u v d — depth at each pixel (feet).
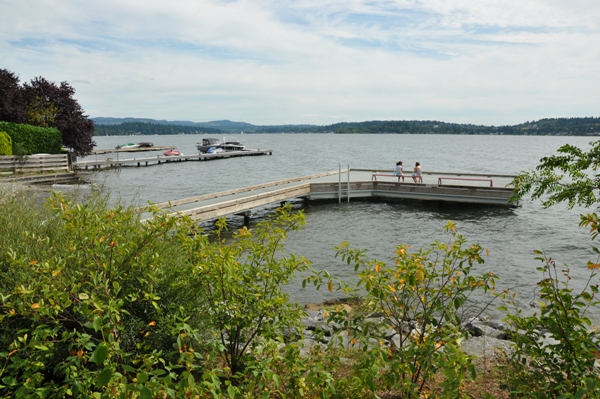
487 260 53.98
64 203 15.38
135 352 16.58
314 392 12.81
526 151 368.07
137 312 16.83
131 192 111.45
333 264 51.03
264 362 12.69
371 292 14.14
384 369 17.54
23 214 20.75
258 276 16.38
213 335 17.71
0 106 139.13
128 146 399.65
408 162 238.89
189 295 17.70
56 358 15.89
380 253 57.31
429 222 77.71
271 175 164.45
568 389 12.44
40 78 158.81
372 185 101.14
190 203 75.92
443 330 12.58
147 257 16.33
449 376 11.16
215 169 186.91
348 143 582.76
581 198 16.51
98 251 14.84
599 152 15.74
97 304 11.84
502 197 90.22
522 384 13.56
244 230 16.85
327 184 99.19
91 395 11.31
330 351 17.03
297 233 68.18
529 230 71.61
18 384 12.32
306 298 39.91
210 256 15.52
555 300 13.19
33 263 13.53
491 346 23.66
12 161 116.06
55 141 141.79
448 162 239.30
